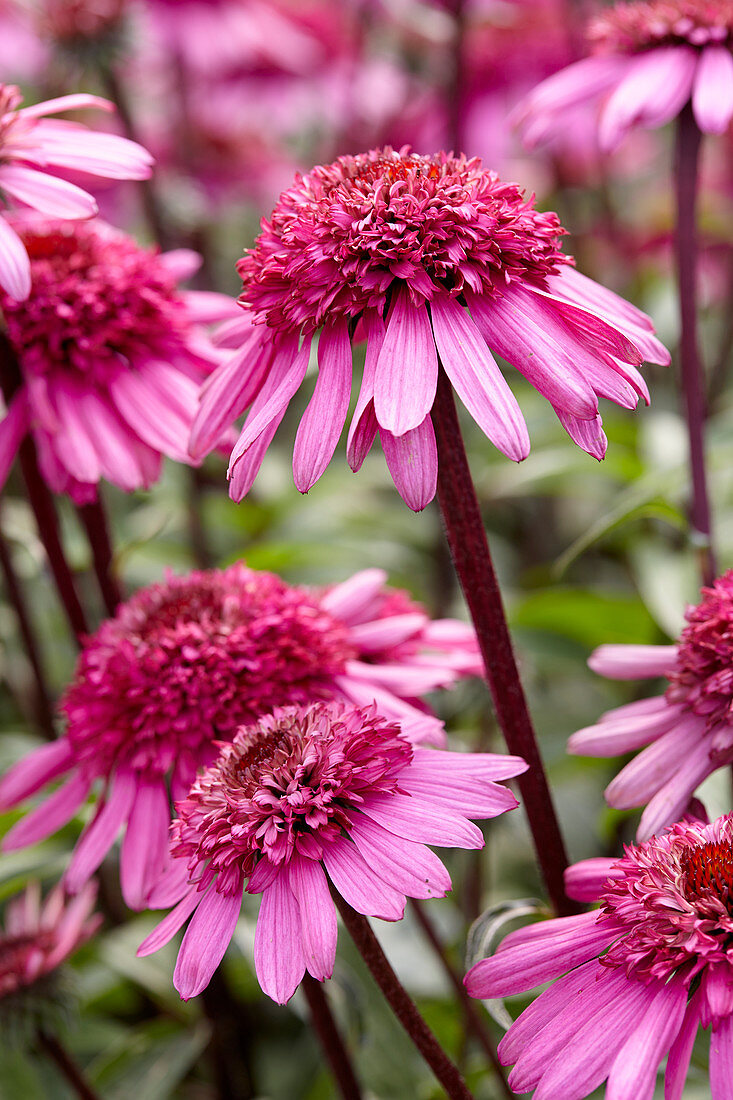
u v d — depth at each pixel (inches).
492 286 17.3
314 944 16.7
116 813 19.2
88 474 20.5
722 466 29.0
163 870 18.9
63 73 31.9
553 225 17.9
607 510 34.5
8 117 20.0
